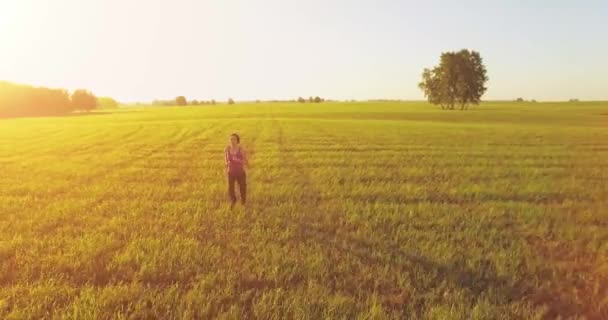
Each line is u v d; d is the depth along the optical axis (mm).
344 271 6977
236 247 8070
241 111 103875
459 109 119250
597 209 11328
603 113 94875
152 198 12812
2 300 5754
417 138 32656
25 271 6852
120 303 5820
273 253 7633
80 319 5320
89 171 18078
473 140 31281
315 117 73812
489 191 13711
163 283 6527
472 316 5496
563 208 11547
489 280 6781
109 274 6871
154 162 21047
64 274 6848
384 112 97375
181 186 14758
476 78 110000
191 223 9812
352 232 9023
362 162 20391
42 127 49531
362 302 5898
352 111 102750
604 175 17031
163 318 5461
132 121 63531
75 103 135500
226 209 11227
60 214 10664
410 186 14344
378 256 7625
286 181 15586
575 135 36000
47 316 5449
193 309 5672
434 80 115875
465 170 18016
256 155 23094
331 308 5629
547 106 145000
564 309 5957
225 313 5430
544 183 15172
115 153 24734
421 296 6090
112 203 12008
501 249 8039
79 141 32281
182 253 7660
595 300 6188
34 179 16141
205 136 36031
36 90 125125
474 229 9469
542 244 8555
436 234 9164
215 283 6520
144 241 8336
